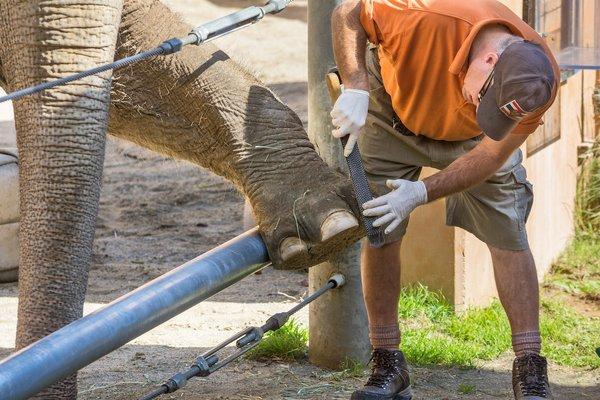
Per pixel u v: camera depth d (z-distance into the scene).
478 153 9.88
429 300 15.17
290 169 10.16
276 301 16.03
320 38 12.02
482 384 12.59
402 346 13.42
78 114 8.73
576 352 14.08
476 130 10.59
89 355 8.16
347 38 9.95
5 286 17.31
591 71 20.67
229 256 9.45
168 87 10.33
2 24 8.95
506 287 11.15
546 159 17.77
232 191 22.91
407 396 11.58
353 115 9.62
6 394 7.57
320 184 10.02
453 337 14.35
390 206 9.45
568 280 17.72
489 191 10.94
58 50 8.72
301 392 11.93
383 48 10.02
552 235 18.39
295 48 35.91
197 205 22.20
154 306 8.64
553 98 9.46
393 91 10.41
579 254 18.94
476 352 13.66
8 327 14.84
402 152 11.11
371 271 11.30
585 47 15.70
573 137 19.72
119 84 10.34
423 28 9.59
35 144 8.76
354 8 10.05
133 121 10.56
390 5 9.77
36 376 7.79
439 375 12.88
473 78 9.46
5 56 9.04
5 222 17.33
